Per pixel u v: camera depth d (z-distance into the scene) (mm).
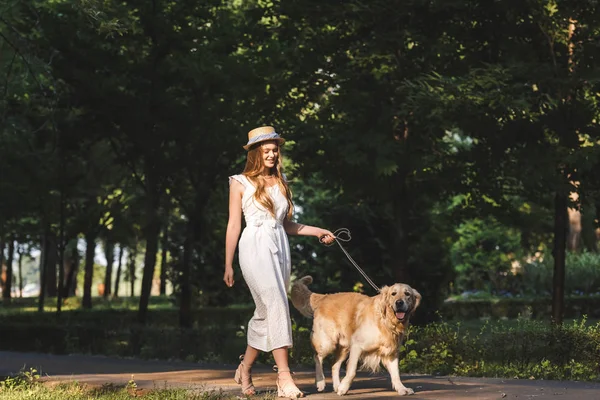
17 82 17234
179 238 31969
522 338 12289
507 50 16609
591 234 34781
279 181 6777
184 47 22500
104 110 22141
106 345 19250
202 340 17438
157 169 22797
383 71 17859
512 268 37375
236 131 21859
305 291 7914
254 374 9930
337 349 7668
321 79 19188
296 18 18625
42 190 24453
